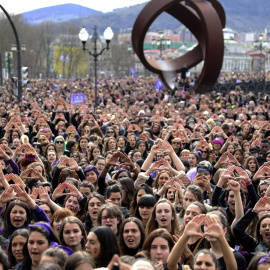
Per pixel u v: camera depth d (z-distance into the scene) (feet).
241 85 255.29
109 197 43.42
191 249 35.96
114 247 31.55
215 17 194.90
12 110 108.78
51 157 62.90
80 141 73.87
